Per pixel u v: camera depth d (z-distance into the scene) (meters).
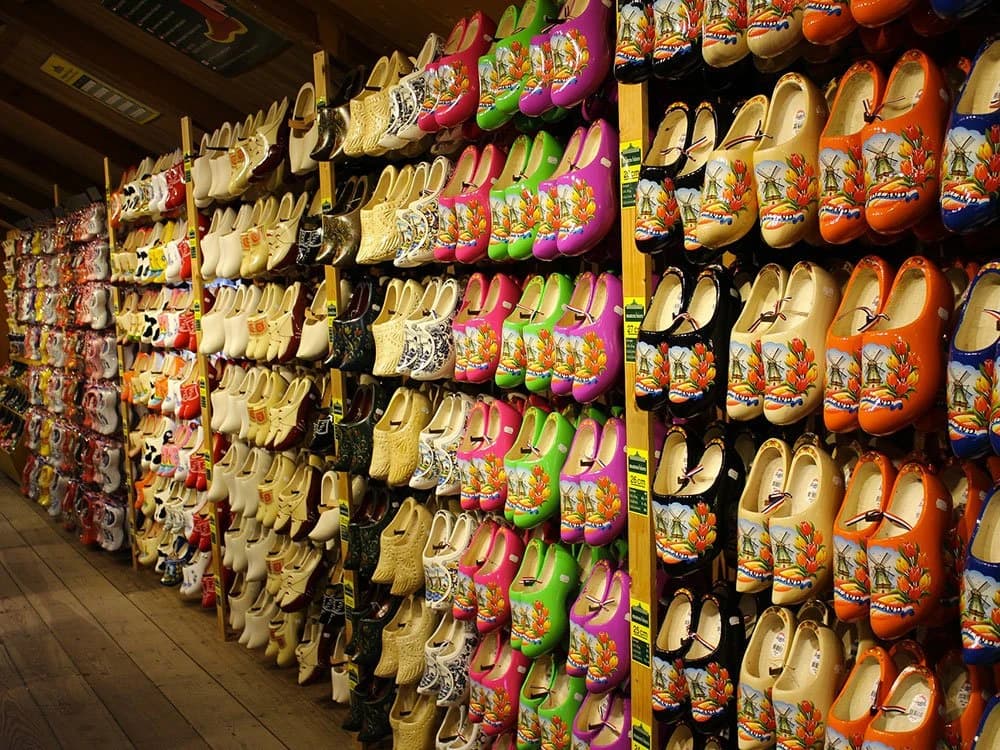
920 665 1.42
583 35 1.96
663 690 1.84
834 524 1.50
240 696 3.52
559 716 2.18
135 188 4.80
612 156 2.01
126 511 5.45
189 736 3.21
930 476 1.39
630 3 1.79
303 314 3.44
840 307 1.51
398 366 2.67
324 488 3.39
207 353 4.03
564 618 2.22
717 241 1.66
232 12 3.38
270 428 3.56
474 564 2.49
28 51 4.70
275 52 3.69
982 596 1.24
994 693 1.36
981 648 1.24
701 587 1.98
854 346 1.44
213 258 3.94
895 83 1.43
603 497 2.01
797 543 1.52
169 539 4.94
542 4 2.17
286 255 3.37
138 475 5.39
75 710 3.45
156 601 4.71
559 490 2.16
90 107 5.15
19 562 5.49
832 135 1.48
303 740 3.14
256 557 3.82
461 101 2.38
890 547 1.37
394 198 2.82
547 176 2.19
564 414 2.29
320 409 3.45
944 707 1.41
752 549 1.60
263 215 3.66
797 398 1.54
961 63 1.42
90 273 5.65
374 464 2.84
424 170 2.71
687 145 1.79
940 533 1.37
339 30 3.18
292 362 3.67
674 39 1.69
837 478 1.55
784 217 1.54
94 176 6.74
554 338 2.08
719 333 1.71
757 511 1.68
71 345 6.12
